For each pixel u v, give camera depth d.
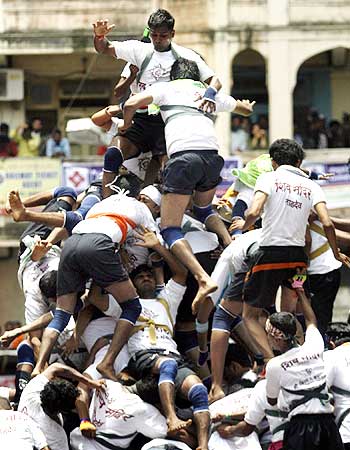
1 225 61.06
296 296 26.12
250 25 63.84
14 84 66.75
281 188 25.30
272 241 25.33
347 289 58.00
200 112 26.23
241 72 66.50
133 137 28.02
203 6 63.66
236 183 29.02
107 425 25.20
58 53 65.62
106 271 25.12
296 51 64.19
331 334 27.11
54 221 27.02
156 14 26.94
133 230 25.97
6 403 27.06
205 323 27.16
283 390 24.30
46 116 67.94
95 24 26.94
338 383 25.05
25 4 65.38
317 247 28.11
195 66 26.70
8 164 60.78
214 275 26.78
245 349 27.50
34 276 28.41
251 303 25.78
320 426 24.09
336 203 57.22
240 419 25.38
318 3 64.19
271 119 63.91
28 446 24.78
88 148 65.06
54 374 25.41
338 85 67.81
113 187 27.45
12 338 26.83
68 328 27.05
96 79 67.88
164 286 26.80
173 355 25.86
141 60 27.06
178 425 24.72
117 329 25.41
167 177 26.08
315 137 63.28
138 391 25.23
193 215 27.78
